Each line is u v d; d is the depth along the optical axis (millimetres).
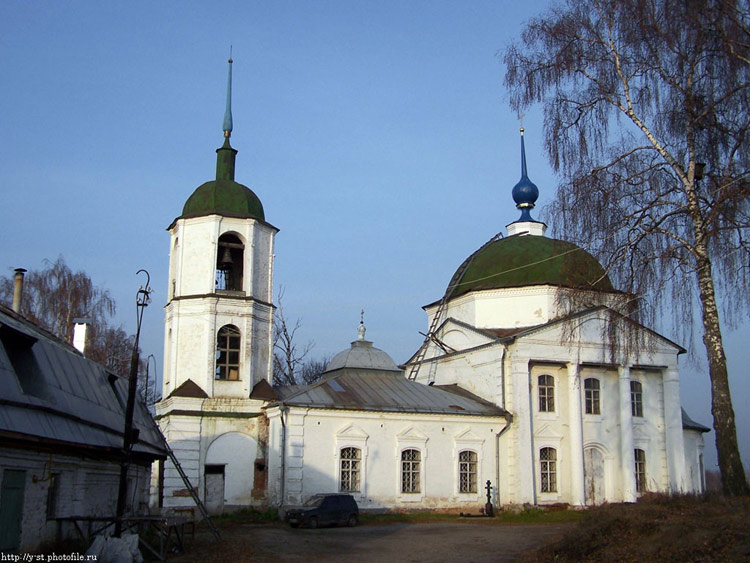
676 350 43594
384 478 37062
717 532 16984
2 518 15977
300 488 35000
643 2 23062
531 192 48812
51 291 49094
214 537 26500
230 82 41844
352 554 22688
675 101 22922
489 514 37562
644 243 23312
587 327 41375
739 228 21219
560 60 25141
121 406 25703
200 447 36156
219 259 38875
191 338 37375
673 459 42344
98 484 22594
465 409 39625
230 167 40812
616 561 17688
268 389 38000
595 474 41688
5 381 16516
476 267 45656
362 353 43156
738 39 21547
